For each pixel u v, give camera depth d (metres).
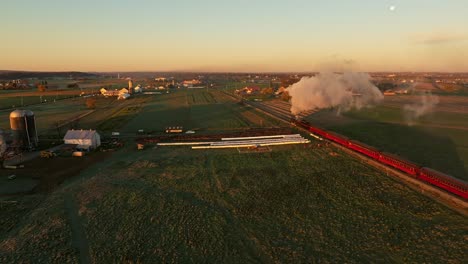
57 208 35.06
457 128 78.19
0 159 49.31
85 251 27.27
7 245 28.12
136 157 55.06
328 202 36.12
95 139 61.12
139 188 40.69
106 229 30.69
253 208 34.88
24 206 35.69
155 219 32.56
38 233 30.02
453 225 30.39
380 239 28.44
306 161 51.75
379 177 43.81
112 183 42.47
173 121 93.12
